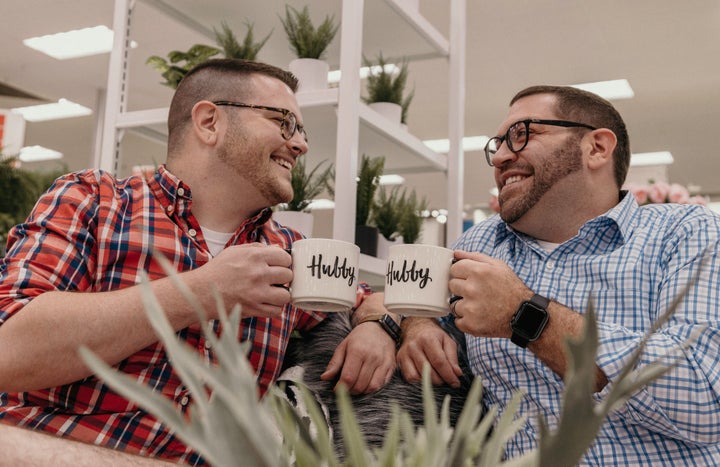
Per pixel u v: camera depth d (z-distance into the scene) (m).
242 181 1.51
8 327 1.15
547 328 1.19
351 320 1.60
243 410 0.39
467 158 8.48
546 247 1.67
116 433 1.30
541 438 0.38
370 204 2.12
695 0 4.71
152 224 1.42
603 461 1.33
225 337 0.42
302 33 2.04
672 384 1.19
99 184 1.44
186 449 1.34
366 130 1.99
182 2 2.20
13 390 1.16
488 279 1.18
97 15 5.23
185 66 2.41
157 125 2.10
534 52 5.65
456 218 2.37
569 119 1.57
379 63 2.38
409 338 1.48
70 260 1.32
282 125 1.52
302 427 0.50
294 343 1.53
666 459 1.31
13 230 1.36
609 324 1.26
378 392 1.40
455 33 2.46
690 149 7.77
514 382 1.47
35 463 0.75
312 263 1.18
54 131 8.06
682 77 5.98
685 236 1.42
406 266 1.17
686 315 1.31
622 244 1.52
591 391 0.38
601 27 5.16
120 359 1.20
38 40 5.73
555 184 1.56
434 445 0.41
